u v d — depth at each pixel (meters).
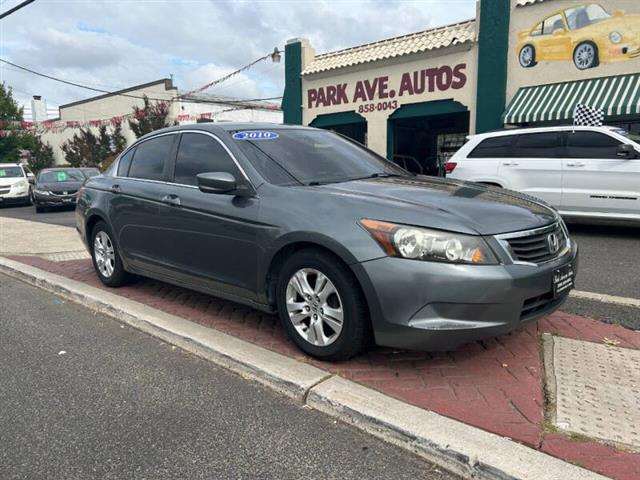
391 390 3.20
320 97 18.00
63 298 5.70
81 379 3.65
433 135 17.14
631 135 8.78
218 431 2.94
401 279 3.14
